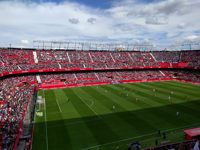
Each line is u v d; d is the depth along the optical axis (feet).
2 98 179.42
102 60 385.09
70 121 147.84
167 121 142.72
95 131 128.88
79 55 383.65
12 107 163.12
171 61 407.23
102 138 118.62
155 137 118.01
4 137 111.75
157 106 180.24
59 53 371.76
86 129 132.57
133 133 124.16
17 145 110.63
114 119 149.69
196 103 187.32
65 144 112.16
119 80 332.60
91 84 312.29
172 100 200.64
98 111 170.09
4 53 310.86
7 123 130.62
